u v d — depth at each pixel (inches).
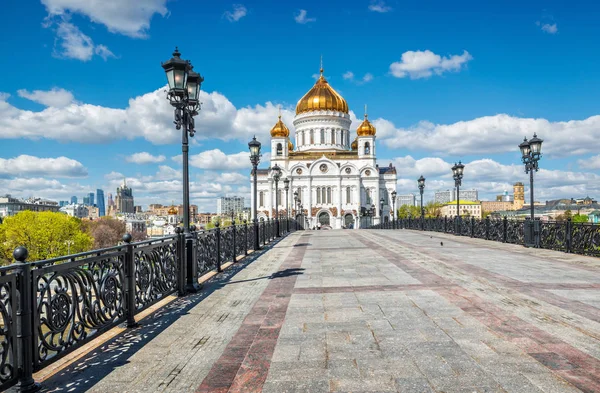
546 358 183.8
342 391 156.6
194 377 173.5
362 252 620.7
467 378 164.9
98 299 213.3
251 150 752.3
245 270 466.3
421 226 1428.4
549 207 7047.2
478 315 252.1
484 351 193.0
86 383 169.9
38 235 2251.5
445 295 306.2
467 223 998.4
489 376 166.4
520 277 377.4
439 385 159.3
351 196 3430.1
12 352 156.2
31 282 163.8
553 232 629.3
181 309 288.8
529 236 671.1
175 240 326.0
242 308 287.0
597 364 176.9
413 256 549.3
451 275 390.3
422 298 298.4
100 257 216.4
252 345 210.1
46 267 173.9
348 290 332.5
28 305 161.9
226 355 197.3
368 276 396.2
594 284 343.9
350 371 174.6
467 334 217.5
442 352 192.9
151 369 182.9
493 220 843.4
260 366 182.9
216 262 452.1
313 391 157.2
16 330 158.9
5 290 154.9
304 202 3415.4
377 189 3442.4
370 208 3444.9
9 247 2246.6
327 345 206.2
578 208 6653.5
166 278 306.3
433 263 474.3
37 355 167.0
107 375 177.5
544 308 266.7
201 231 396.2
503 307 269.9
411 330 226.1
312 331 229.1
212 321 256.8
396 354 191.9
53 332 177.2
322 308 277.9
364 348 200.7
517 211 7317.9
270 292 334.6
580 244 561.3
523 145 700.7
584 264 463.8
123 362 191.6
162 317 268.8
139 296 261.0
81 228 3437.5
